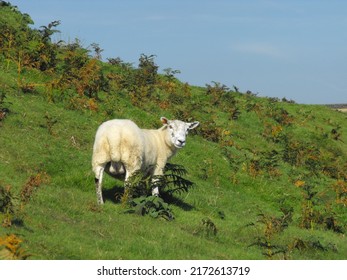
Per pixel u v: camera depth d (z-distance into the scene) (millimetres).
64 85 26125
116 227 14820
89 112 25625
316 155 32688
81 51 32719
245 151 29734
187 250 14102
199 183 22953
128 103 29016
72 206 15859
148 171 18125
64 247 12297
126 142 16469
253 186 25156
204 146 27078
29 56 27797
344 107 68375
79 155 20844
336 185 27781
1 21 31266
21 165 18453
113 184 19250
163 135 18281
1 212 13438
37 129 21625
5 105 22422
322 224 22109
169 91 35188
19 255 11188
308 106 43875
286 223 19078
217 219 19141
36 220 13664
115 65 36344
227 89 38219
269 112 38656
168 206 17344
